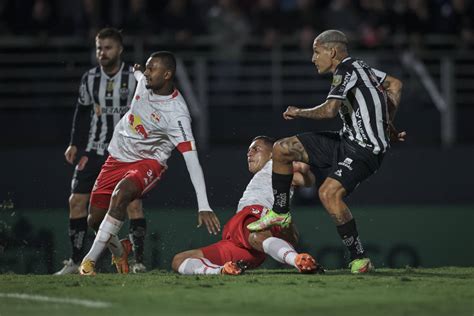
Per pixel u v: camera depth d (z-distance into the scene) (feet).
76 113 106.93
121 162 93.35
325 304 65.92
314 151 87.30
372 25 168.25
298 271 90.48
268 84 163.43
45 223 130.82
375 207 145.79
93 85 104.27
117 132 93.66
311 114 84.84
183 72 159.22
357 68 86.28
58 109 162.61
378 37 166.20
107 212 92.63
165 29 162.30
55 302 67.87
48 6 161.58
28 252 129.18
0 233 128.77
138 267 102.99
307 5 166.81
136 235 103.65
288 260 85.25
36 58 159.02
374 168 86.69
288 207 87.61
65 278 83.20
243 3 171.32
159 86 89.40
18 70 159.12
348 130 86.74
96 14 160.97
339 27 166.61
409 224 146.00
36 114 161.68
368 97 85.61
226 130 162.40
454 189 157.69
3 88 159.53
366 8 169.68
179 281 78.95
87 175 105.19
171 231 129.80
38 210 133.49
